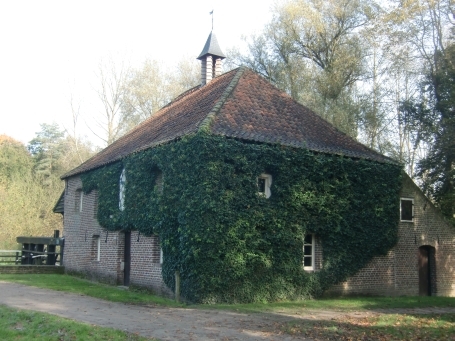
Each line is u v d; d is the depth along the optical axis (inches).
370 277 761.0
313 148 701.3
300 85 1275.8
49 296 612.7
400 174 789.9
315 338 400.5
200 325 445.4
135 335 380.5
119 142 967.0
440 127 908.0
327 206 705.0
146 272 721.0
